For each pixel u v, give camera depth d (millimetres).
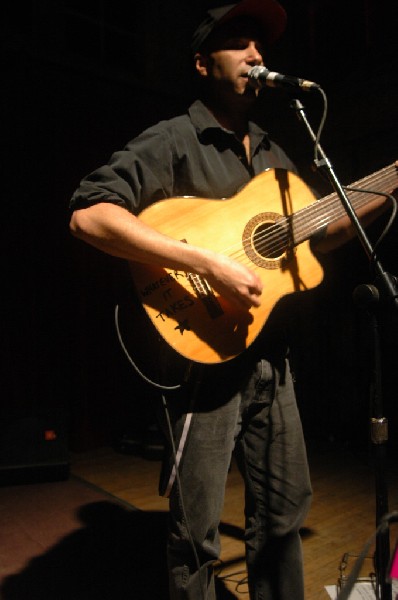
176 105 4160
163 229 1436
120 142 3895
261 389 1480
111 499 2871
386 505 1249
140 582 2002
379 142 3520
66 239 3723
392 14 3404
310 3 3863
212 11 1545
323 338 3930
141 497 2904
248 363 1461
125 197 1368
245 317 1444
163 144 1435
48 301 3705
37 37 3580
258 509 1547
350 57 3619
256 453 1532
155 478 3219
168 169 1446
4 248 3553
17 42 3471
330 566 2086
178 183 1492
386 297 1271
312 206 1593
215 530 1448
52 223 3680
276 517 1514
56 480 3156
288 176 1605
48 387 3725
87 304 3805
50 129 3635
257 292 1361
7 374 3580
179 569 1429
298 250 1579
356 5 3596
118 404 3941
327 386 3926
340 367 3844
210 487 1382
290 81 1440
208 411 1387
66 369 3785
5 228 3551
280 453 1516
